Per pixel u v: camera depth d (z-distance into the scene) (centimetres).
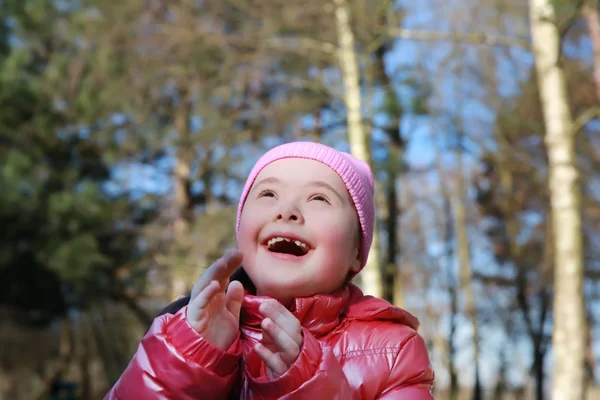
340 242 171
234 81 1253
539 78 807
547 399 2170
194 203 1545
